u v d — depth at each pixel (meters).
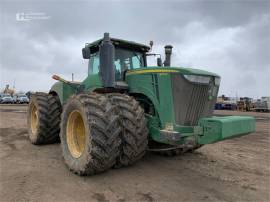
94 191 3.58
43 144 6.55
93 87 5.37
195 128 3.89
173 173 4.42
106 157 3.91
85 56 5.03
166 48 5.73
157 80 4.35
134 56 5.64
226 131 3.61
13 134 8.11
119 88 4.77
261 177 4.39
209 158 5.50
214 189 3.79
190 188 3.80
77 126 4.59
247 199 3.49
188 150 5.63
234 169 4.80
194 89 4.15
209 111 4.45
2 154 5.50
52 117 6.31
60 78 6.11
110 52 4.63
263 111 29.25
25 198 3.32
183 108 4.12
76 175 4.18
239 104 31.97
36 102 6.41
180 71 4.11
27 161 4.98
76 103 4.34
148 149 4.67
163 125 4.25
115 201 3.30
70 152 4.47
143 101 4.70
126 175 4.22
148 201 3.32
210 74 4.35
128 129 4.07
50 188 3.65
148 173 4.36
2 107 24.23
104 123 3.92
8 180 3.93
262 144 7.49
